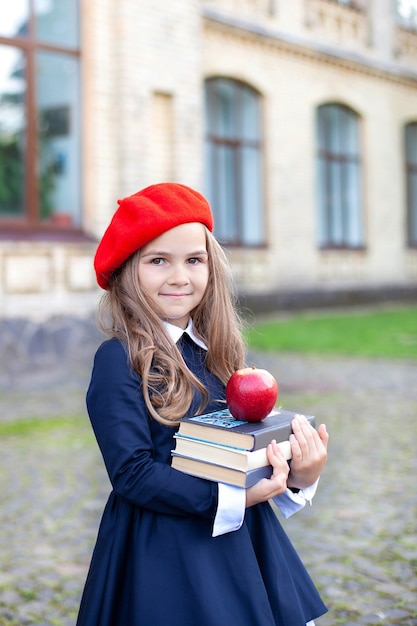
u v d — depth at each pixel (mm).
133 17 10023
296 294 14539
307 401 6582
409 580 3025
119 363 1569
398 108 17172
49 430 5645
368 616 2723
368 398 6723
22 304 8930
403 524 3645
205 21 12797
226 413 1620
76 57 9656
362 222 16547
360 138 16406
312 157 15016
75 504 3994
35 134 9289
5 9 9008
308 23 14742
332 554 3287
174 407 1571
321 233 15664
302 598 1676
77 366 8789
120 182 10039
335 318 13516
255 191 14141
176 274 1612
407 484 4270
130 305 1620
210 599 1463
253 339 10492
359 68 15953
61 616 2760
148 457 1505
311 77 14938
